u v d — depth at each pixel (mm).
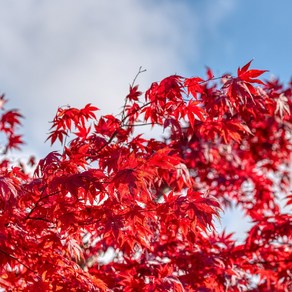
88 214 3717
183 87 4133
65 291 3846
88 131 4371
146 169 3346
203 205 3547
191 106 4211
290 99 7070
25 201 3734
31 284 3783
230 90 3887
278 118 9031
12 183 3359
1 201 3459
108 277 4672
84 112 4273
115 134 4379
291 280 5754
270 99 4645
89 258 5734
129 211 3662
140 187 3566
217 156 8852
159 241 5371
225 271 5078
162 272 4422
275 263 5645
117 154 3613
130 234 4027
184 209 3576
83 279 3986
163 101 4254
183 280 4941
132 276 4512
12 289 3807
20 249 3809
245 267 5520
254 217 5633
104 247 5461
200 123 4434
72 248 4043
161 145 4488
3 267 3711
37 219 3797
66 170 3674
